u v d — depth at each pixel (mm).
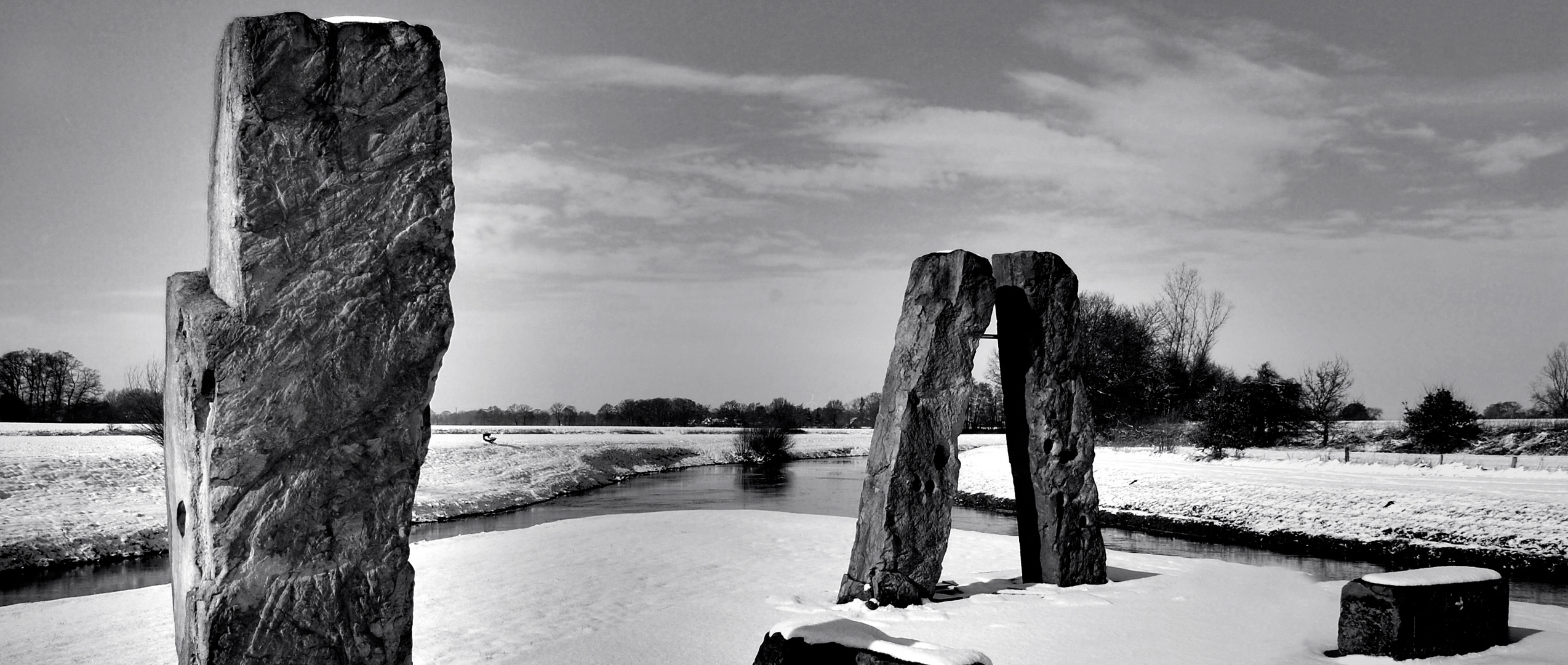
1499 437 42875
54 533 20562
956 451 11883
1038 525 13133
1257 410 49031
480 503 30641
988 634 10297
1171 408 59406
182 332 4773
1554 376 63562
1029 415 13227
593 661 9352
